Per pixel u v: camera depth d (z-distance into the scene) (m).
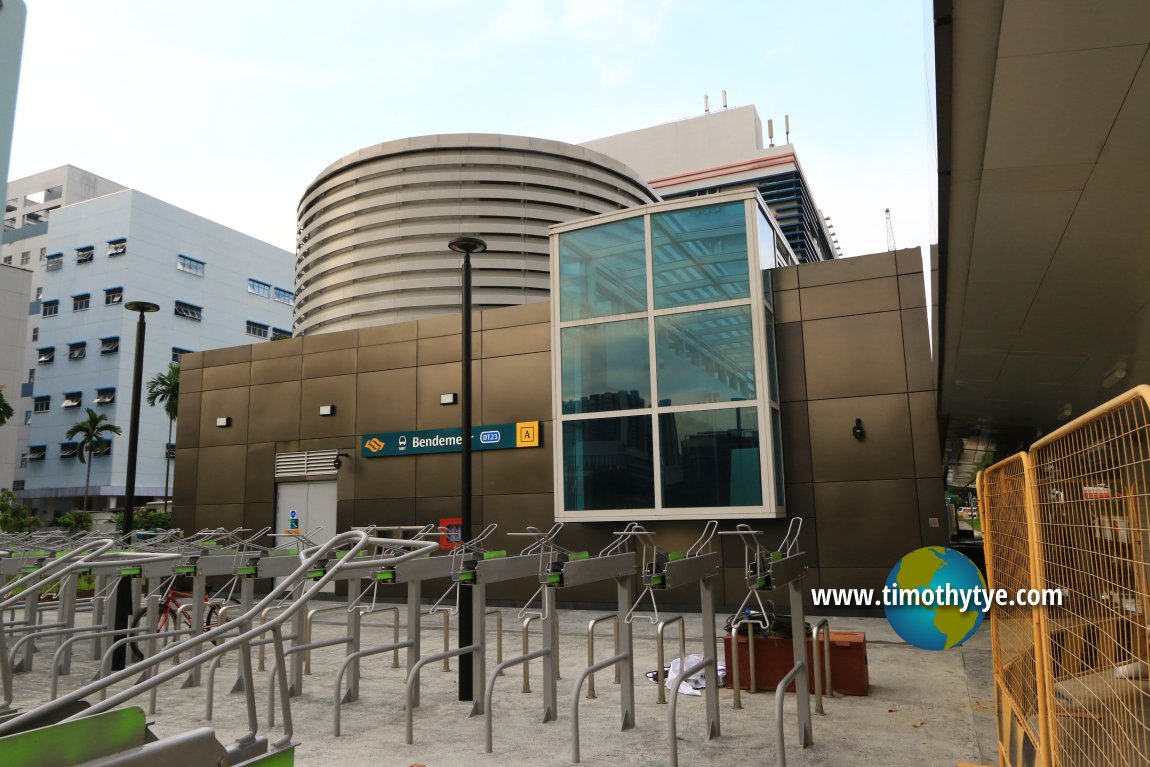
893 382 11.80
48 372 67.19
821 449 12.01
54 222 70.06
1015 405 13.12
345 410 16.20
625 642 6.00
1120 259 6.48
